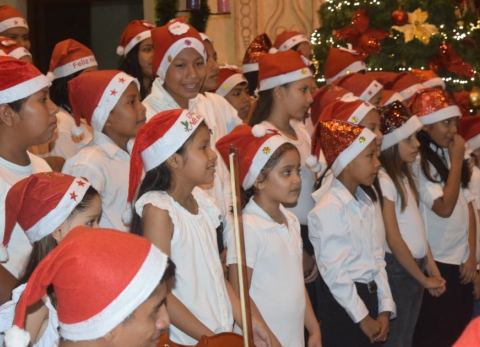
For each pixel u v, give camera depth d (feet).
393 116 14.44
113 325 6.42
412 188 14.64
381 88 16.31
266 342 10.36
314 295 14.02
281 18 27.58
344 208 12.78
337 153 13.07
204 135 10.02
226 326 9.88
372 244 13.01
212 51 15.81
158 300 6.63
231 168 8.38
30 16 29.09
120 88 11.98
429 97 15.78
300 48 20.02
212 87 15.67
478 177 17.20
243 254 8.19
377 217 13.38
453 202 15.43
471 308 16.22
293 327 11.18
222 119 14.69
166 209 9.59
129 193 10.17
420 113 15.71
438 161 15.71
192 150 9.89
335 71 18.69
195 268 9.75
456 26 21.08
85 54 15.66
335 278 12.51
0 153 10.36
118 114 11.94
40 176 9.02
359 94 16.20
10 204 8.98
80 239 6.63
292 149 11.44
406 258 13.91
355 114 13.66
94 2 30.58
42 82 10.49
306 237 14.26
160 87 13.65
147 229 9.53
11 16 18.58
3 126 10.35
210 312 9.76
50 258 6.58
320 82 21.31
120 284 6.46
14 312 7.35
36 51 29.48
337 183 13.11
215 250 10.12
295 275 11.32
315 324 11.68
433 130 15.66
